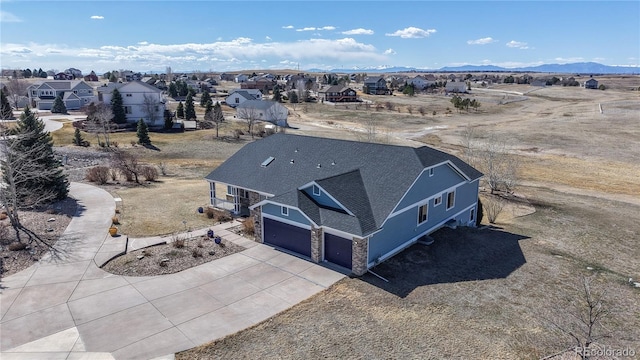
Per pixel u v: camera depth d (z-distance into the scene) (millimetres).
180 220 27188
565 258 21922
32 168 28078
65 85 101375
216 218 27703
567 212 31359
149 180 39344
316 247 20750
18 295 17375
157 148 55656
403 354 13688
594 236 25828
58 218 26562
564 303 17109
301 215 21328
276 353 13758
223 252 22172
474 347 14055
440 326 15273
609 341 14555
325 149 27172
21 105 98062
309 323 15492
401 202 21609
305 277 19312
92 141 57031
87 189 34656
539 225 28000
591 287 18562
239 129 71188
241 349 13969
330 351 13844
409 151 24125
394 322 15539
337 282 18812
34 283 18422
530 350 13945
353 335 14727
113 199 31562
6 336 14578
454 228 26250
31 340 14367
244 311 16328
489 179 38812
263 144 30578
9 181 25047
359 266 19406
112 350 13859
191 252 22016
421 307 16625
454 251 22469
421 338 14539
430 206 24766
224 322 15547
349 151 26141
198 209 28969
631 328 15414
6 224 24828
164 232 25000
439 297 17453
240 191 28641
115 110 68312
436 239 24109
